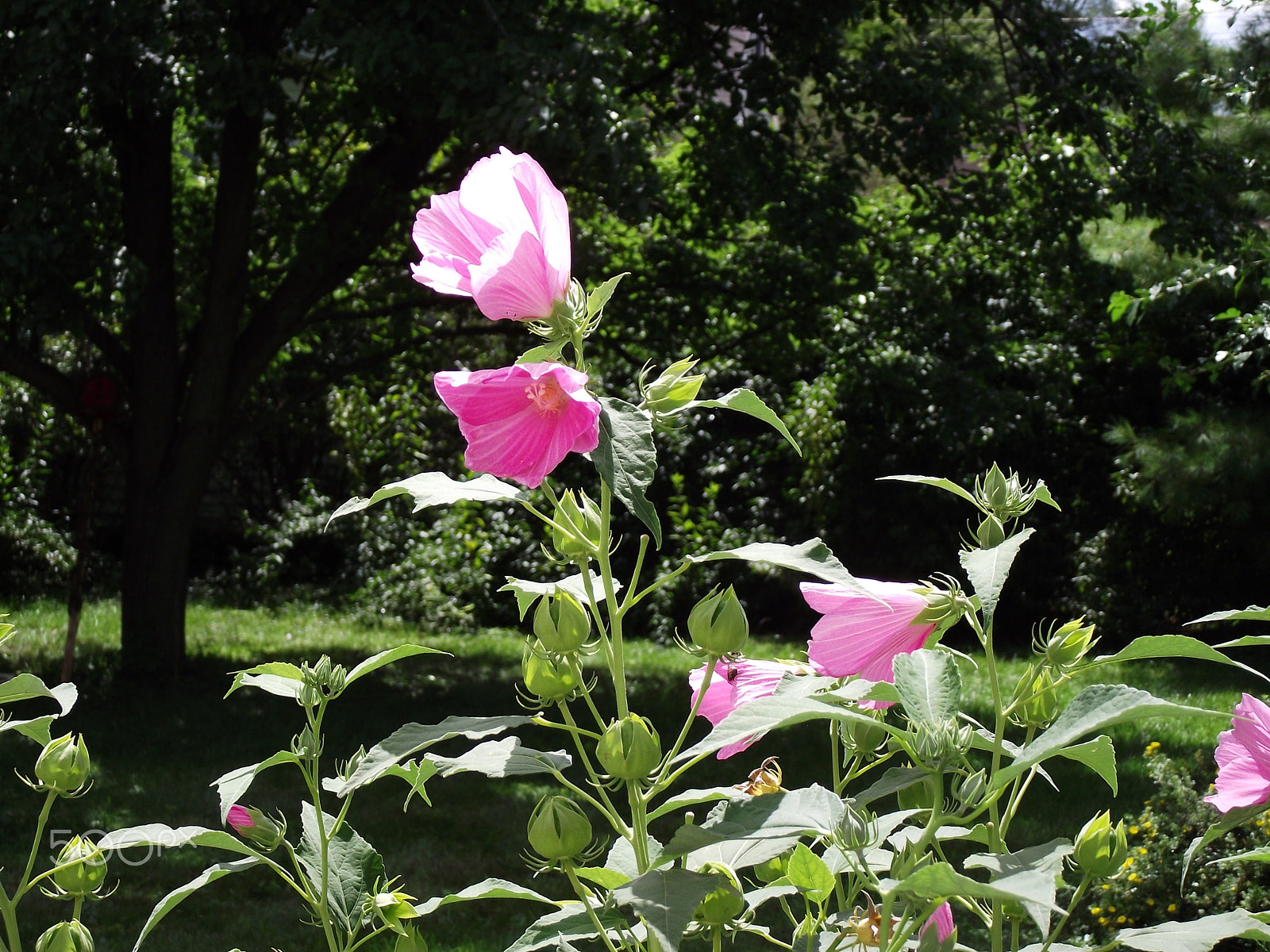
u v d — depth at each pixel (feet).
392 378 35.73
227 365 26.37
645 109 28.89
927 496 35.53
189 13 20.17
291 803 17.35
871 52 25.30
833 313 30.89
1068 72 26.11
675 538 37.60
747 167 25.90
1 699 4.35
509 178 3.65
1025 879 2.68
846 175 26.08
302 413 41.68
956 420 28.04
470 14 20.39
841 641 3.70
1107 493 35.88
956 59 26.96
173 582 26.43
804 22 24.48
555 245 3.58
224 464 44.42
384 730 22.77
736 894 3.35
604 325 30.45
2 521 39.19
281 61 22.52
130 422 27.45
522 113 18.52
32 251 20.12
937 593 3.66
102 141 24.49
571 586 4.17
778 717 2.96
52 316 21.09
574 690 3.61
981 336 29.94
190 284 31.32
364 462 40.37
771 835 3.08
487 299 3.53
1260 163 26.30
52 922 12.86
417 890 13.98
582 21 21.13
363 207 25.35
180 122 30.48
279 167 27.58
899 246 30.40
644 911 2.88
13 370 25.18
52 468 42.96
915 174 26.86
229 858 14.94
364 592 38.88
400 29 19.44
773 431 37.24
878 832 3.43
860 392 31.35
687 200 30.42
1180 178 25.14
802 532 36.76
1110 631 34.17
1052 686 3.54
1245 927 3.14
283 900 13.64
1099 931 11.28
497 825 16.38
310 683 4.76
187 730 22.04
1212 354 32.71
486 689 27.50
